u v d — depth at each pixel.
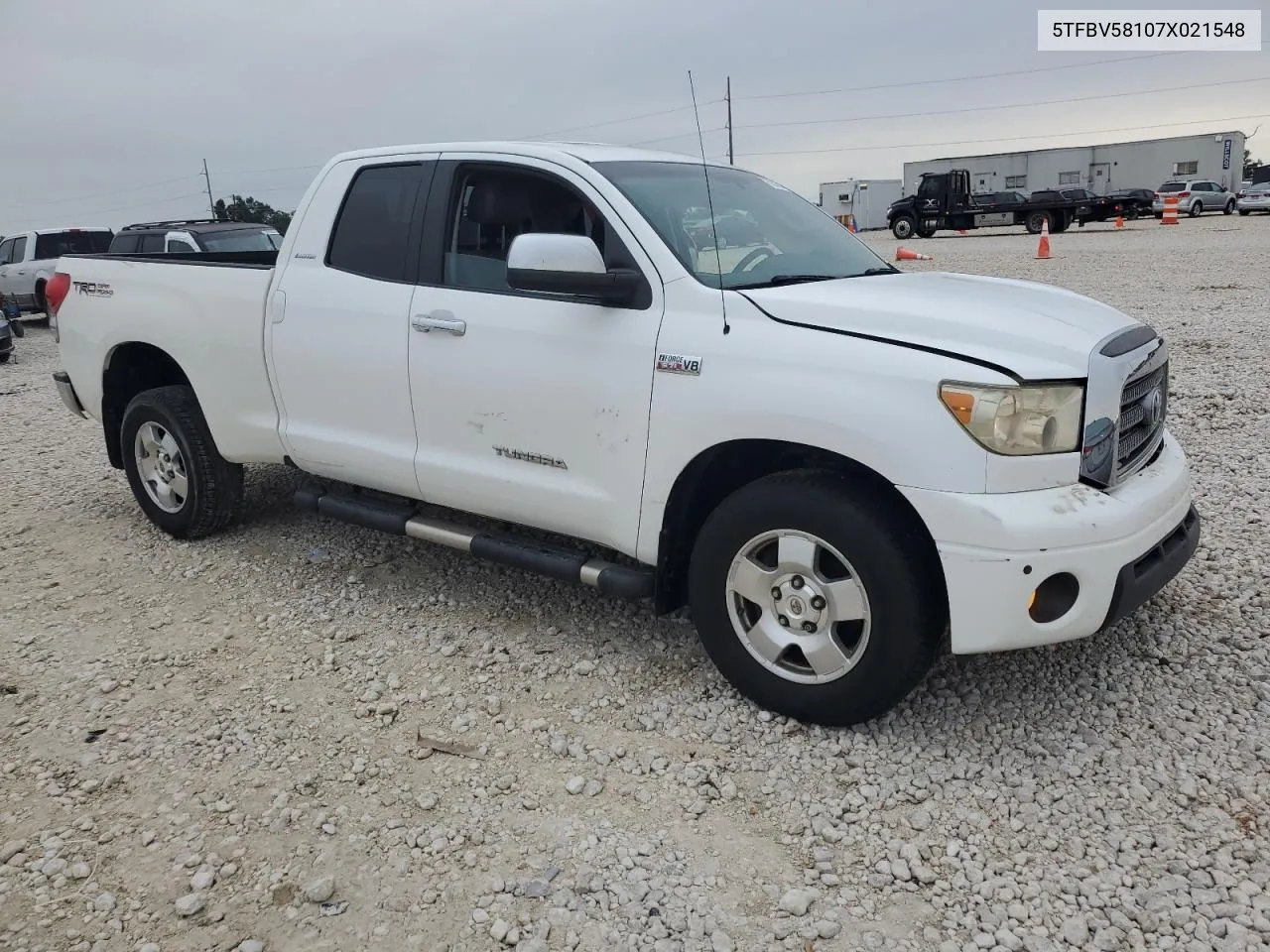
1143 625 4.13
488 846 2.95
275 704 3.80
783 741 3.42
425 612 4.59
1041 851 2.84
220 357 5.01
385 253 4.41
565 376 3.76
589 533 3.89
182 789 3.27
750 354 3.33
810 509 3.25
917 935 2.56
